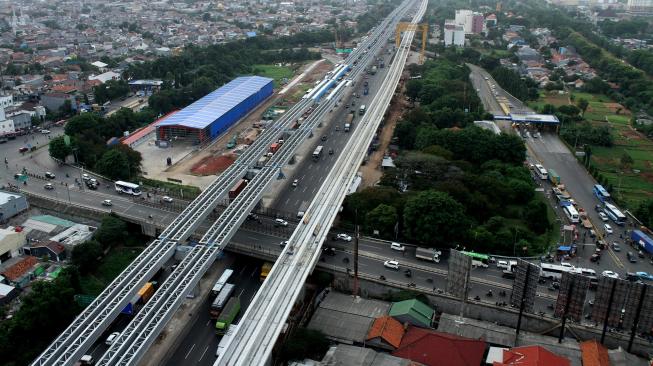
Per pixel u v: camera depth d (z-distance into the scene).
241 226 197.88
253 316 130.50
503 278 173.88
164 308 137.62
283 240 187.62
